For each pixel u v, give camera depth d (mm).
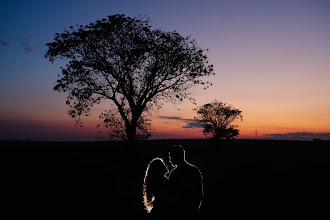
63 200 9742
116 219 7484
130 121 24547
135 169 19047
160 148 38969
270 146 55188
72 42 22594
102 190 11609
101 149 43906
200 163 23109
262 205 8617
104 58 23516
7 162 24094
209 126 37938
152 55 23781
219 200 9438
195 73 24172
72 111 23719
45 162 24500
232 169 18078
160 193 4152
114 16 22516
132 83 24422
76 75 23078
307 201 9297
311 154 37594
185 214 4078
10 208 8492
